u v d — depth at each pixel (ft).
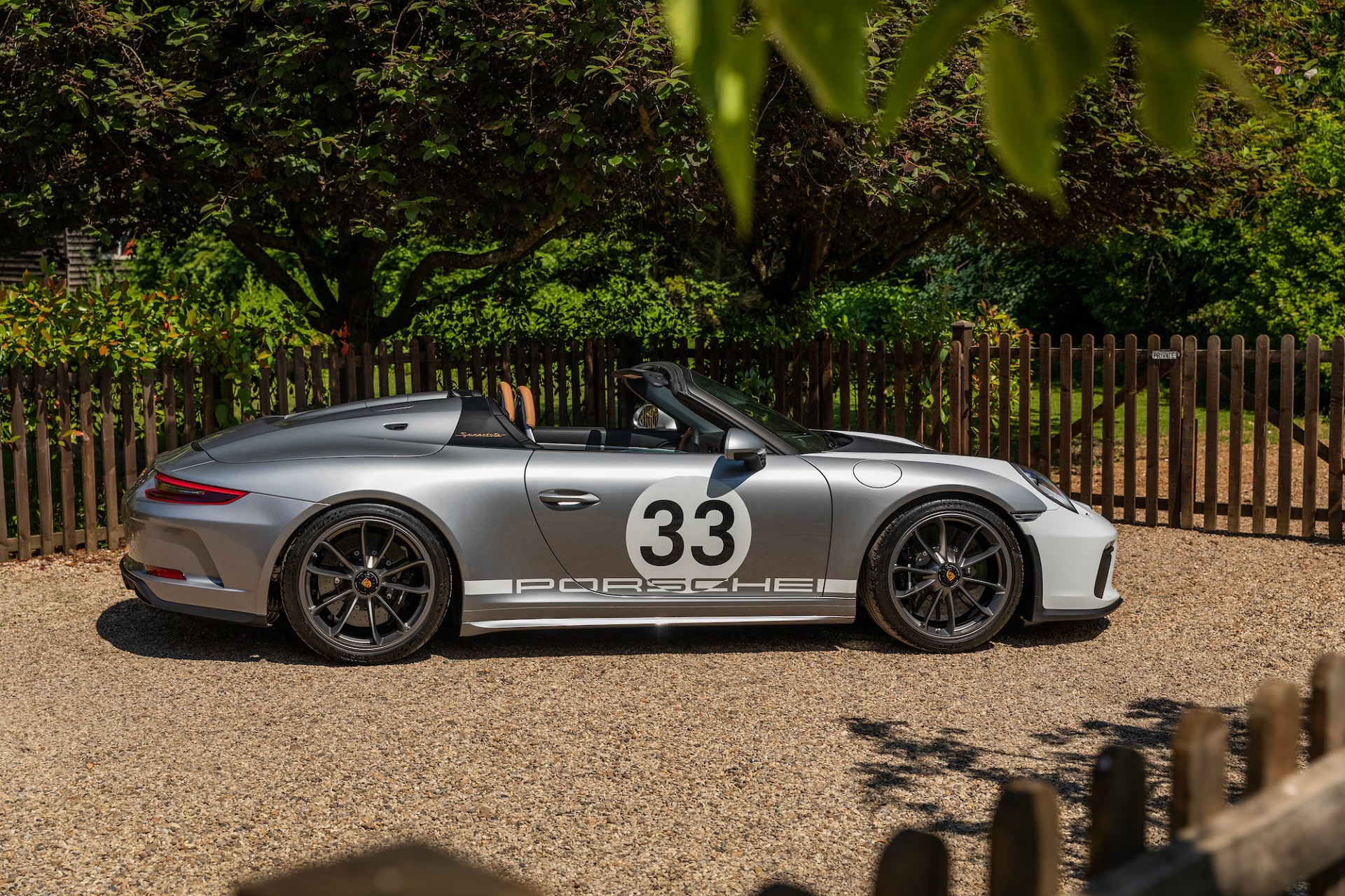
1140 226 36.58
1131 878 3.31
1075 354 29.17
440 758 13.53
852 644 18.57
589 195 26.23
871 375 35.91
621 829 11.63
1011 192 31.32
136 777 12.91
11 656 17.56
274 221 34.73
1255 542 26.48
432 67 25.96
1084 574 18.33
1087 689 16.29
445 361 30.78
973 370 31.71
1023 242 40.68
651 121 26.21
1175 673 17.10
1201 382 57.72
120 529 25.27
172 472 17.33
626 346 33.86
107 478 24.91
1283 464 26.89
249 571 16.83
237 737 14.21
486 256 35.58
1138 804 3.47
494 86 26.45
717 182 27.71
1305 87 38.11
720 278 51.60
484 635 18.90
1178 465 28.14
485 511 17.10
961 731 14.52
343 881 1.61
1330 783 4.09
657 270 48.67
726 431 18.63
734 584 17.71
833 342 32.99
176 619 19.65
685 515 17.49
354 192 26.61
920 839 2.80
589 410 33.58
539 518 17.22
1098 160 30.40
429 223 33.04
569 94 26.14
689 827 11.66
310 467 17.04
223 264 63.31
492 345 39.60
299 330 27.61
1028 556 18.28
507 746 13.94
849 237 41.81
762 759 13.53
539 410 32.94
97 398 26.71
